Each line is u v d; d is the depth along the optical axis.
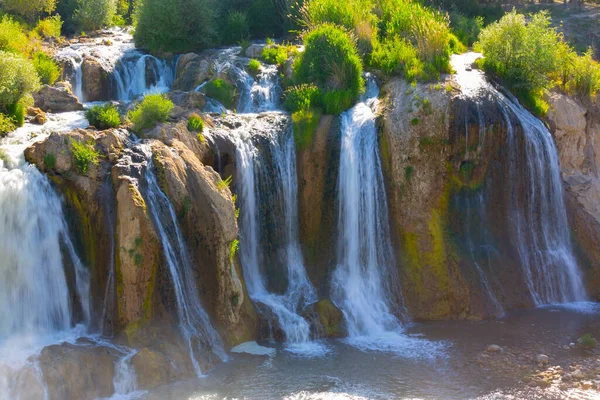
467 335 17.89
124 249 15.59
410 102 21.27
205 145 19.00
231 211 17.22
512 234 20.97
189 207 16.84
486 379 15.40
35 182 16.50
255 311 17.91
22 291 15.91
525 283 20.39
